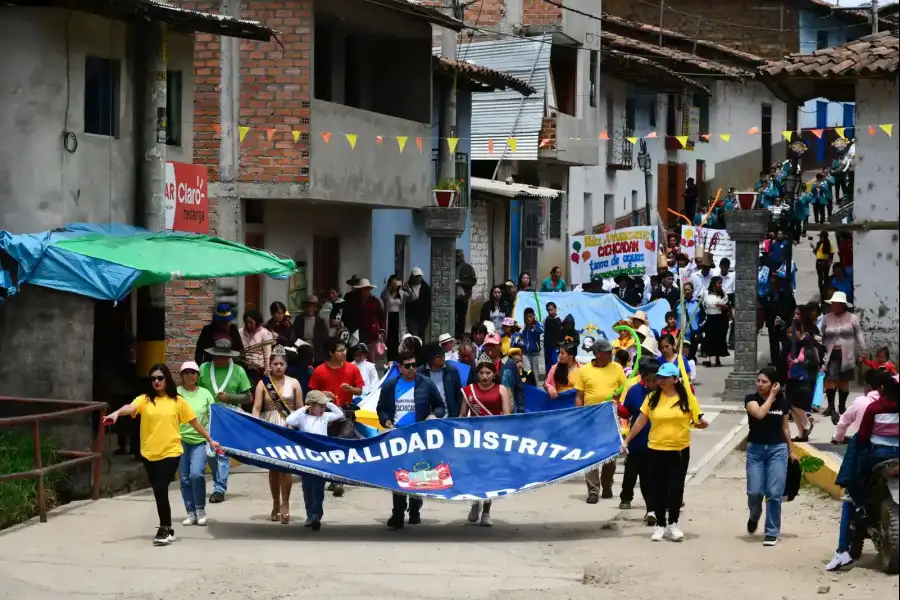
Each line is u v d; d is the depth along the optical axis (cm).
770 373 1892
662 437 1917
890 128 3303
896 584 1608
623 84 5959
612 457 1995
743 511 2184
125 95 2445
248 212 3262
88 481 2181
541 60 4916
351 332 3288
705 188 6725
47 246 2181
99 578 1658
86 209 2350
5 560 1750
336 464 1959
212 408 1970
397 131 3566
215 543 1873
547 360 3488
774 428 1891
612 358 2334
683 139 3366
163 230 2495
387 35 3694
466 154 4400
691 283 4066
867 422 1678
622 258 4128
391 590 1603
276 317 2706
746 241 3375
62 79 2289
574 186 5522
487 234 4734
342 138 3306
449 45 4466
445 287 3484
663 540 1925
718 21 7206
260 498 2255
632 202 6166
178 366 3092
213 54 3170
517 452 1997
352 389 2272
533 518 2114
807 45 7225
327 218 3566
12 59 2280
